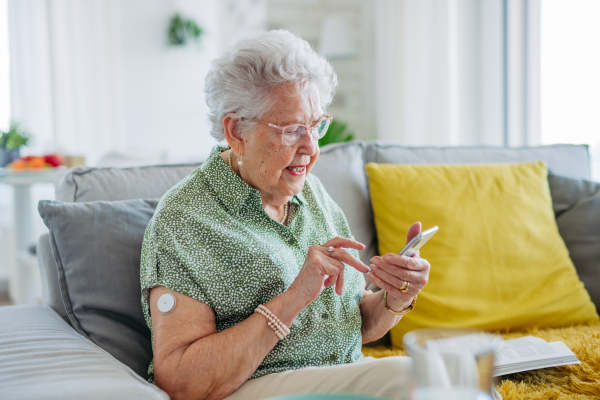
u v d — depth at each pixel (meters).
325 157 1.58
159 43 4.39
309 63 0.98
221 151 1.12
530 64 3.07
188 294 0.89
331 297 1.04
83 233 1.09
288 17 4.46
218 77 1.00
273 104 0.97
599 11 2.62
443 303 1.42
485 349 0.50
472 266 1.48
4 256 3.88
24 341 0.95
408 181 1.56
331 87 1.08
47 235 1.24
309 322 1.00
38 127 3.92
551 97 2.95
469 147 1.85
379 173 1.57
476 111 3.55
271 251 0.98
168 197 0.99
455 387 0.49
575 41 2.77
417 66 3.72
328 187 1.53
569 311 1.48
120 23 4.21
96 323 1.05
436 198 1.54
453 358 0.49
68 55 3.96
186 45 4.38
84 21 3.99
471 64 3.51
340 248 0.94
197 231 0.95
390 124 4.03
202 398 0.84
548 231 1.59
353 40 4.26
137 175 1.33
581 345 1.19
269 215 1.08
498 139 3.34
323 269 0.90
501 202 1.57
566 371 1.11
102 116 4.09
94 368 0.84
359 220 1.55
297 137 0.99
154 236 0.94
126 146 4.31
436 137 3.55
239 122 1.00
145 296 0.93
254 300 0.96
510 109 3.20
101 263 1.08
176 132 4.48
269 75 0.95
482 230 1.52
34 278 2.93
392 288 1.01
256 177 1.01
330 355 1.01
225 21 4.47
